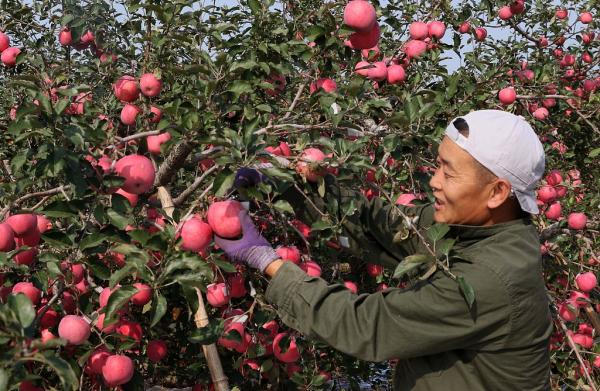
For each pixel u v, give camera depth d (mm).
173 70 2291
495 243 1567
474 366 1588
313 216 2119
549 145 4246
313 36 2275
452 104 3084
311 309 1579
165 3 2703
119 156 2010
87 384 2252
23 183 2027
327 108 2004
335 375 3186
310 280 1623
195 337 1903
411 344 1513
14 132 1621
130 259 1574
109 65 3471
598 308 4207
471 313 1474
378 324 1547
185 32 2826
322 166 1871
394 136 1944
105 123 2314
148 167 1877
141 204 2646
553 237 3732
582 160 5078
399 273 1446
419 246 1906
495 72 3994
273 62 2707
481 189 1557
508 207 1619
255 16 2660
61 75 2629
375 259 2145
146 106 2602
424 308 1491
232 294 2467
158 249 1603
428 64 3270
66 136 1697
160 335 3250
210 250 2186
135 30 2975
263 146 1698
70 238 1762
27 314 1113
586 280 3596
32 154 1729
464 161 1550
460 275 1499
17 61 3023
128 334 2096
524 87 4121
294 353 2514
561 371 3545
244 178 1831
